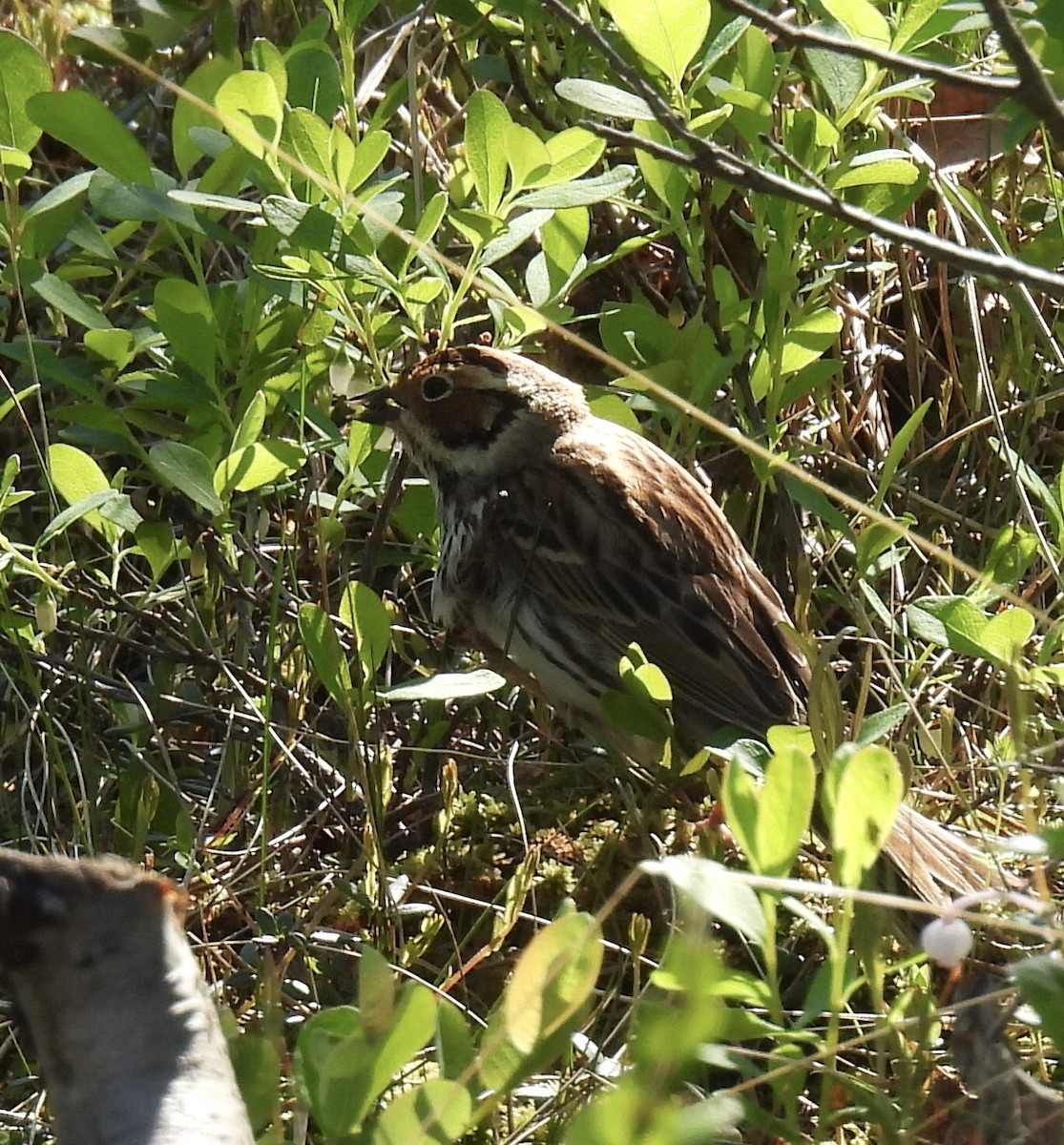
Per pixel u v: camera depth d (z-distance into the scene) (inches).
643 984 291.7
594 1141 142.4
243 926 302.4
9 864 162.2
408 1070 251.4
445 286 319.9
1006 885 251.4
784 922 293.0
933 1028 233.6
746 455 377.4
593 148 308.0
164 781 311.6
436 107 410.0
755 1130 241.4
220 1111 162.2
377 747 311.4
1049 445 394.3
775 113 377.4
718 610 351.6
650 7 296.7
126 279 357.1
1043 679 283.0
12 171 311.6
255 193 386.9
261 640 351.3
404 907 297.3
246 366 325.4
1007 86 209.6
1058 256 345.7
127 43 380.5
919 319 401.7
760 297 366.9
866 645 356.8
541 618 355.6
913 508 382.6
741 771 191.5
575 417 365.1
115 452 353.7
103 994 162.1
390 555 364.8
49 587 308.7
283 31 404.8
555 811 333.4
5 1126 251.8
